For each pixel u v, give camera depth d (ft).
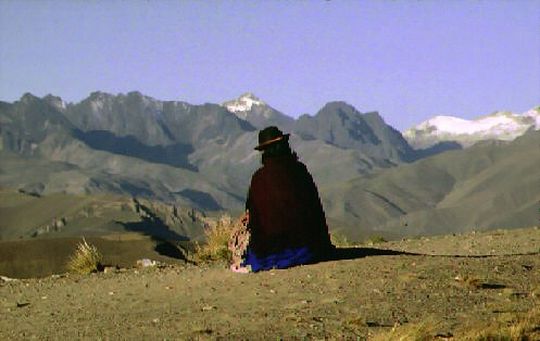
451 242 66.23
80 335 36.29
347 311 37.11
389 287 41.32
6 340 36.58
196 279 49.49
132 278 54.13
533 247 59.82
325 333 33.45
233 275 48.91
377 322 34.83
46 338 36.29
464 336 30.89
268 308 38.93
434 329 32.32
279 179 48.55
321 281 43.62
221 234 69.72
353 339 32.32
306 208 48.55
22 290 53.11
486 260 47.75
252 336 33.58
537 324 32.32
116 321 38.91
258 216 48.88
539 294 38.91
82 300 46.68
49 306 45.50
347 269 45.65
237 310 39.09
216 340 33.22
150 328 36.58
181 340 33.65
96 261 66.95
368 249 53.11
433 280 42.39
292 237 48.32
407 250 62.18
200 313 39.14
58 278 58.44
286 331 34.06
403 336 31.04
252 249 49.21
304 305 38.86
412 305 37.52
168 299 44.16
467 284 41.06
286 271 47.03
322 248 49.24
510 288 40.42
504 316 33.71
